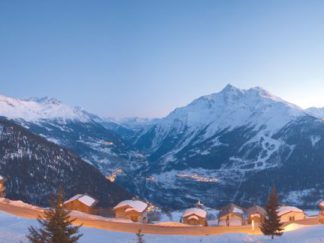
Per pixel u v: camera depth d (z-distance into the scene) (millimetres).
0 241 55500
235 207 134375
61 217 39344
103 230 71312
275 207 69500
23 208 96750
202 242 65125
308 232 72188
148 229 81938
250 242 63062
